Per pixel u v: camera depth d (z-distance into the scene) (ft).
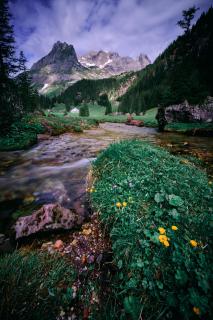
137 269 6.57
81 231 10.48
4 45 51.67
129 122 130.52
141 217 8.58
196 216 8.41
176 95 92.32
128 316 5.61
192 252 6.45
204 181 12.93
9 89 56.08
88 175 17.03
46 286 6.34
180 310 5.17
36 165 25.08
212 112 74.49
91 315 5.87
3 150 33.32
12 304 5.31
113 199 10.41
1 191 16.60
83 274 7.41
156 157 15.38
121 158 14.98
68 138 50.47
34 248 9.23
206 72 110.52
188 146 39.19
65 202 14.21
